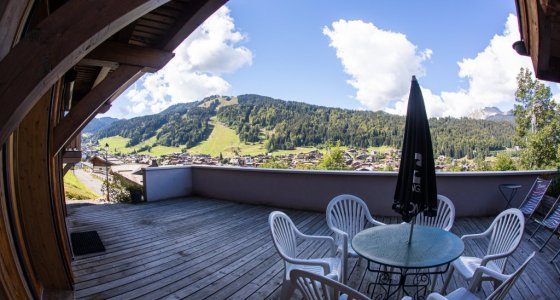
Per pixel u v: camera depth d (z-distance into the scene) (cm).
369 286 319
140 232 526
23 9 108
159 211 669
